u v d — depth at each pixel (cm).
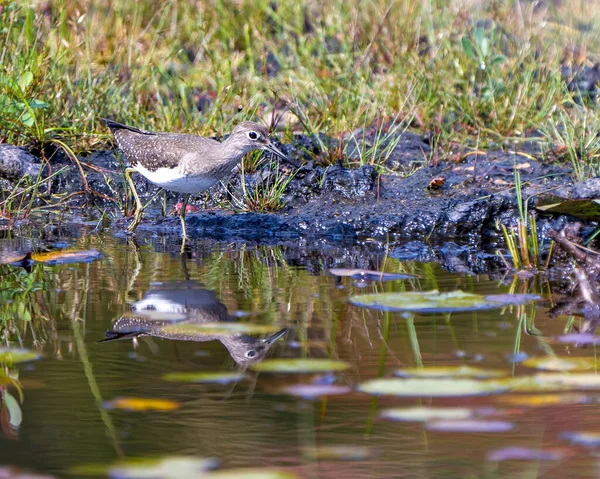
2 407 660
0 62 1397
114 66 1700
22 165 1355
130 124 1483
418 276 1010
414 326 828
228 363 734
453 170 1390
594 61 1825
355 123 1535
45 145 1419
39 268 1028
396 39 1773
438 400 681
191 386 695
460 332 812
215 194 1363
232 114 1561
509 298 905
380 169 1395
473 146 1509
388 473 575
